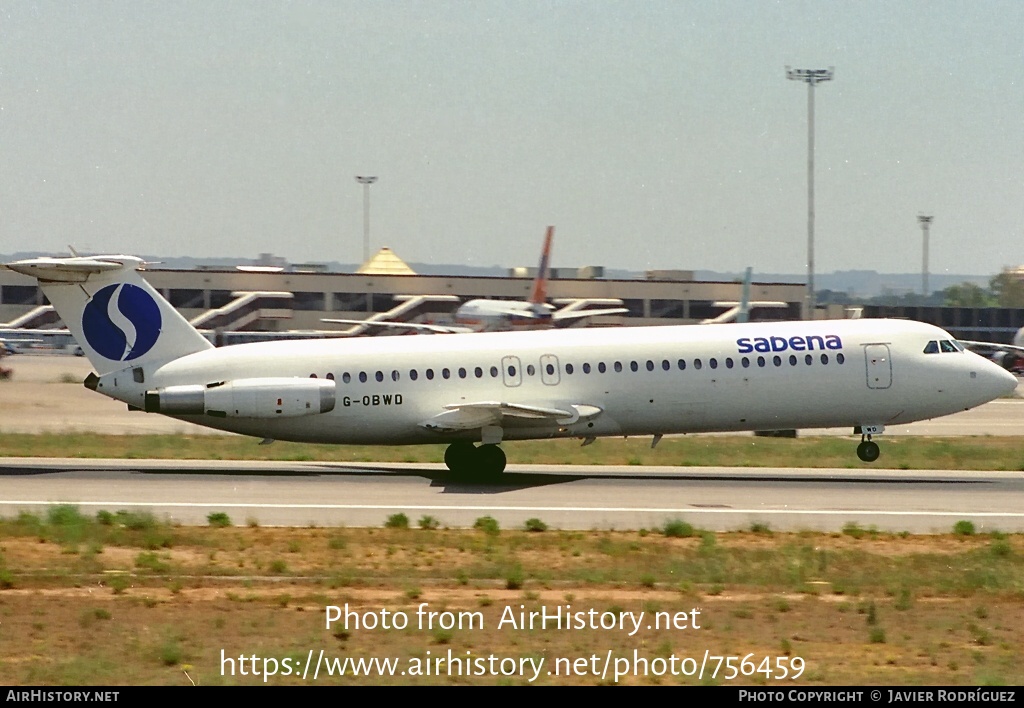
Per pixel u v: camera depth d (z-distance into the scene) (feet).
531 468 343.05
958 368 332.60
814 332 331.36
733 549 220.84
